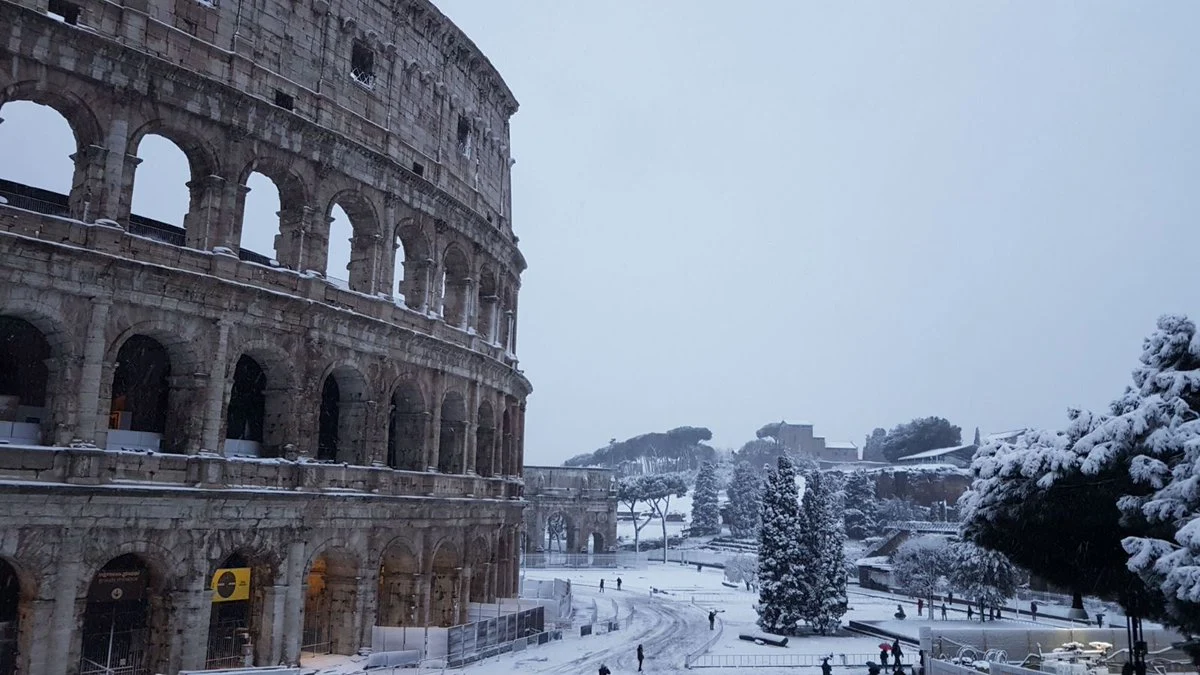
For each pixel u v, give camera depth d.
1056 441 47.28
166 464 43.81
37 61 40.59
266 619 48.44
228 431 53.53
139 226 55.38
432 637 54.59
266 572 48.84
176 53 46.25
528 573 139.75
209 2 48.72
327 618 54.66
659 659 64.00
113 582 45.91
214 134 47.75
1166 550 38.06
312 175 53.22
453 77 68.62
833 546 83.88
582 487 159.50
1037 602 109.19
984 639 58.50
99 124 42.72
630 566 156.00
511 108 79.81
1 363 44.47
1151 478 40.19
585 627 74.81
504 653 61.97
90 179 42.38
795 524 82.50
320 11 54.59
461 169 69.25
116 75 43.25
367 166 56.81
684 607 101.25
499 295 75.88
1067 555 48.81
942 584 109.12
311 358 51.66
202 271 46.34
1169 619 42.16
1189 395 43.31
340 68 55.91
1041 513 46.38
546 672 55.66
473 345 68.06
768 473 85.19
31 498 38.53
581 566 152.00
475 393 67.75
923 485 197.50
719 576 143.75
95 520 40.69
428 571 59.94
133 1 44.78
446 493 62.56
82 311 41.31
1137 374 46.47
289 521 49.31
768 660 65.56
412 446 61.25
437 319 62.69
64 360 40.75
